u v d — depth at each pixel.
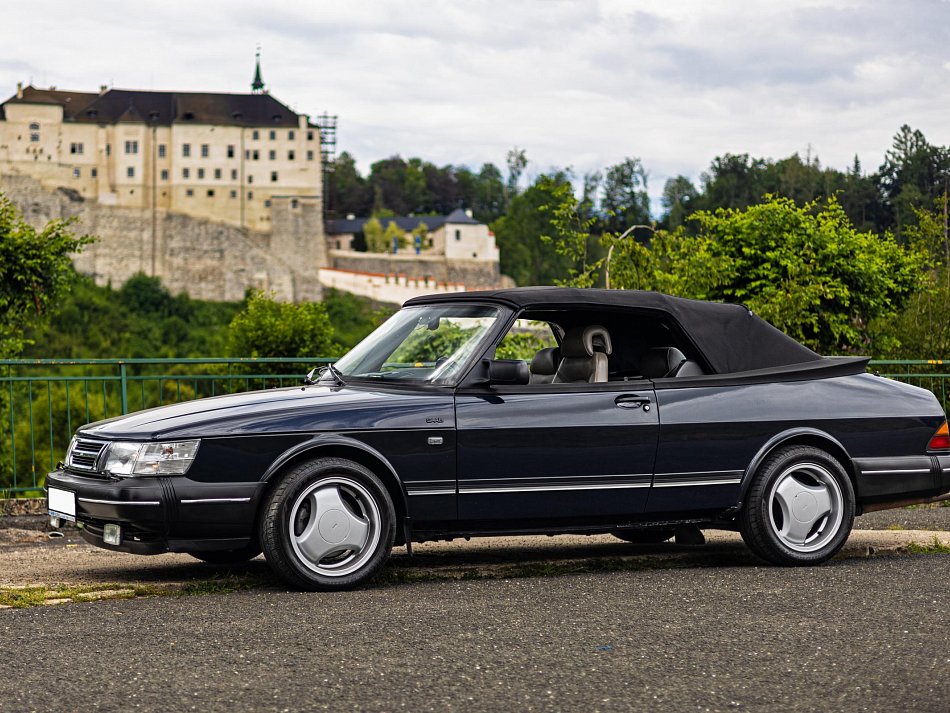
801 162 96.81
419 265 162.00
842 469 6.66
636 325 6.70
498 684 3.96
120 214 145.50
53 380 9.72
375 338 6.70
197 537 5.58
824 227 28.12
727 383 6.56
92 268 143.25
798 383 6.73
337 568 5.77
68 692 3.86
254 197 149.38
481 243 165.75
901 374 13.02
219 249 147.00
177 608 5.28
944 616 5.07
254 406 5.83
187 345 136.75
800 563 6.59
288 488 5.66
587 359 6.52
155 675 4.07
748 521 6.53
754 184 114.06
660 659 4.30
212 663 4.24
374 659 4.29
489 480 6.01
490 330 6.24
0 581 6.16
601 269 16.39
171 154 147.38
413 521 5.94
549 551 7.36
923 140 60.97
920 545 7.37
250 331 48.75
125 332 134.12
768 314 20.25
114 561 6.97
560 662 4.25
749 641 4.59
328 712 3.63
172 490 5.52
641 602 5.42
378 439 5.84
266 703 3.72
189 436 5.60
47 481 6.14
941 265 26.59
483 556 7.12
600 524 6.31
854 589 5.75
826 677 4.05
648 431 6.29
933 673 4.10
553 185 16.55
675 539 7.39
